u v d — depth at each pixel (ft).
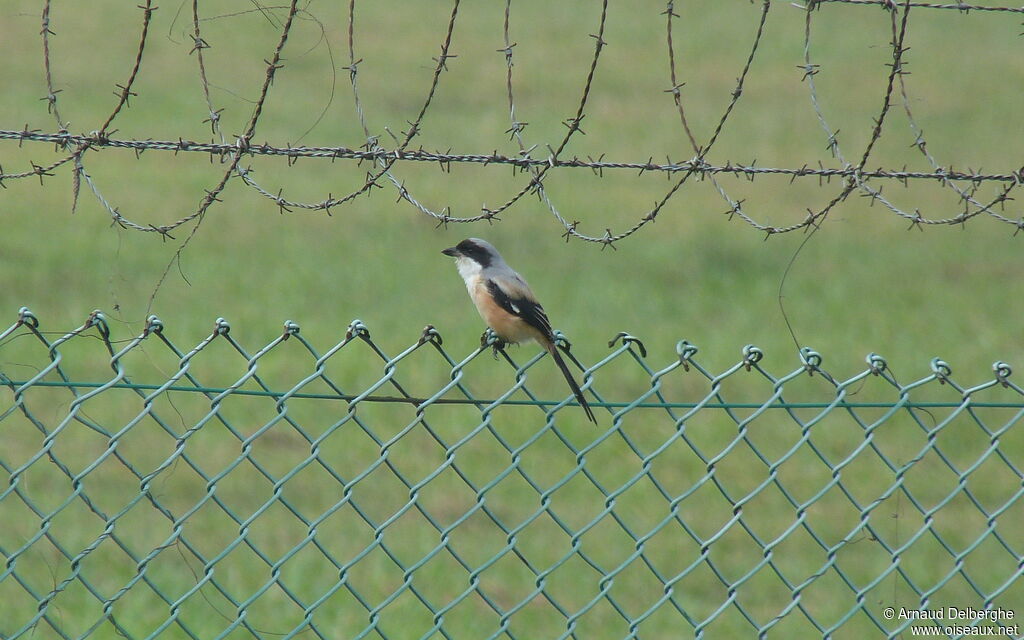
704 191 85.20
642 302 65.36
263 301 61.67
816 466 44.96
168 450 42.93
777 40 117.08
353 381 51.06
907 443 47.37
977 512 41.34
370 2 121.39
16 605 30.42
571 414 48.44
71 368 49.52
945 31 121.60
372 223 75.46
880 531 39.60
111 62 95.76
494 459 44.14
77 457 41.39
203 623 30.48
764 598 34.81
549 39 114.93
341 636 30.40
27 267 62.39
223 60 97.91
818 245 75.97
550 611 33.14
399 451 44.50
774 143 93.66
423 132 91.04
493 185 84.12
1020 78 107.86
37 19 103.35
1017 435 48.42
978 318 64.39
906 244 76.59
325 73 99.19
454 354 55.21
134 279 63.05
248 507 39.01
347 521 38.58
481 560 36.35
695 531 39.17
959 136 95.20
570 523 39.37
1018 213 81.87
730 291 67.97
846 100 102.73
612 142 92.84
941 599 34.99
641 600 34.27
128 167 80.48
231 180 80.33
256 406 47.85
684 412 49.90
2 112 83.51
